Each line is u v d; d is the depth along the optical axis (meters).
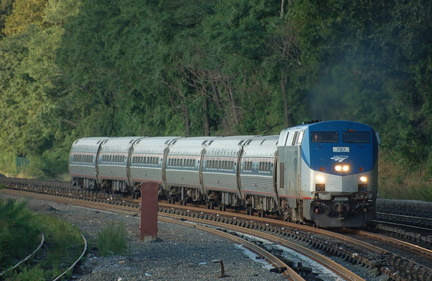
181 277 46.94
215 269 50.19
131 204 112.88
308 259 55.38
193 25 184.12
